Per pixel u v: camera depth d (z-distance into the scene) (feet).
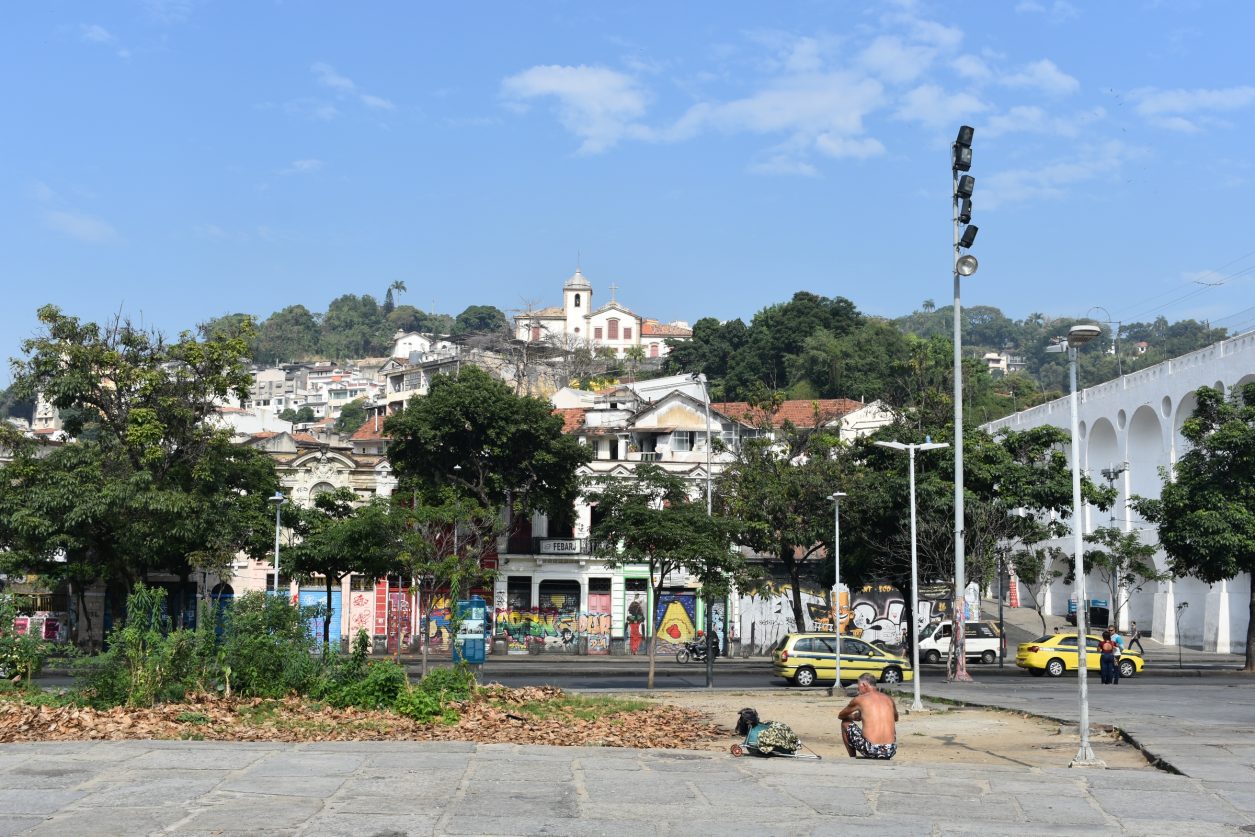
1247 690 119.65
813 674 133.08
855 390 375.04
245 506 160.35
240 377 162.50
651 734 75.15
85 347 156.76
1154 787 51.85
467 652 126.11
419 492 178.19
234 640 75.82
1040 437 167.94
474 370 189.67
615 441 231.71
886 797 47.65
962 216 109.60
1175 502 161.38
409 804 42.88
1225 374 192.03
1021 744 75.05
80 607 180.86
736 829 40.98
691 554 122.42
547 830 39.78
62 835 37.22
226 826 38.73
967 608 230.68
